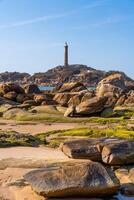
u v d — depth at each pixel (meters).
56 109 55.75
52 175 14.62
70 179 14.36
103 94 76.12
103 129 36.31
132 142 19.16
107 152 18.27
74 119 48.47
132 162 18.42
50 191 13.98
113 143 18.89
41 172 15.08
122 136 30.59
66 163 16.28
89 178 14.44
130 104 67.31
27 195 14.71
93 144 19.06
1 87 72.44
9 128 41.00
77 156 18.58
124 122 44.97
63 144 19.69
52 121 48.25
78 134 32.84
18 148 26.88
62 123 46.94
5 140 28.88
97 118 48.81
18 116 50.81
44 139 31.14
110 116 52.00
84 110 50.97
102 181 14.42
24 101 67.12
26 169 18.95
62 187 14.05
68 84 88.06
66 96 67.75
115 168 17.98
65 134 33.31
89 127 39.94
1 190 15.46
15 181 16.59
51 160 20.73
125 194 14.91
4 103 64.69
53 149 26.53
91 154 18.53
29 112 53.12
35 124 45.50
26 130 39.47
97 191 14.28
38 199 14.23
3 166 19.72
